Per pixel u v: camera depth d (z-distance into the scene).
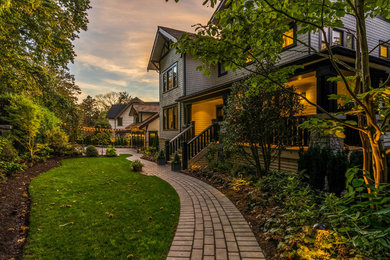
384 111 2.39
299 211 3.11
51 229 3.24
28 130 9.46
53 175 7.13
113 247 2.77
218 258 2.49
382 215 2.03
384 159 2.24
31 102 9.80
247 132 5.47
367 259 1.94
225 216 3.76
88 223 3.47
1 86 9.55
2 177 5.44
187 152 9.41
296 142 5.33
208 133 9.59
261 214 3.63
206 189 5.62
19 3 5.97
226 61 3.11
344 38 7.93
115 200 4.66
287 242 2.56
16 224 3.41
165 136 16.02
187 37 2.98
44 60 10.11
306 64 5.89
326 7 2.30
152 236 3.05
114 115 32.69
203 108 13.41
